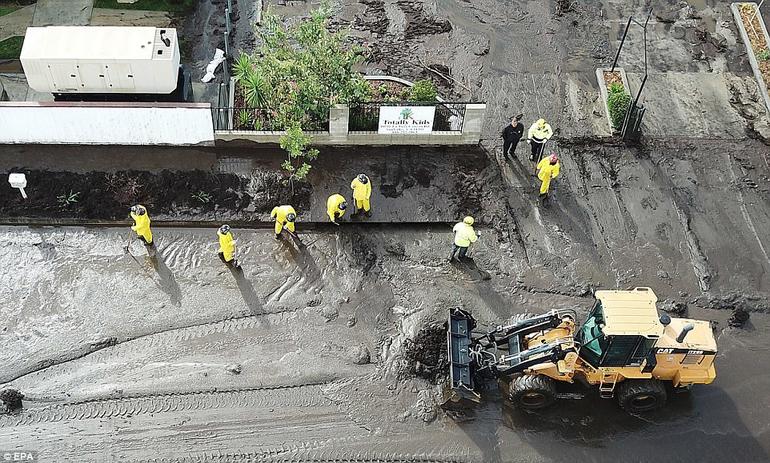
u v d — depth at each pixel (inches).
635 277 695.1
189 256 689.0
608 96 831.1
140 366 611.8
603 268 701.3
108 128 744.3
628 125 792.3
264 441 572.4
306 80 722.8
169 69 739.4
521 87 848.9
